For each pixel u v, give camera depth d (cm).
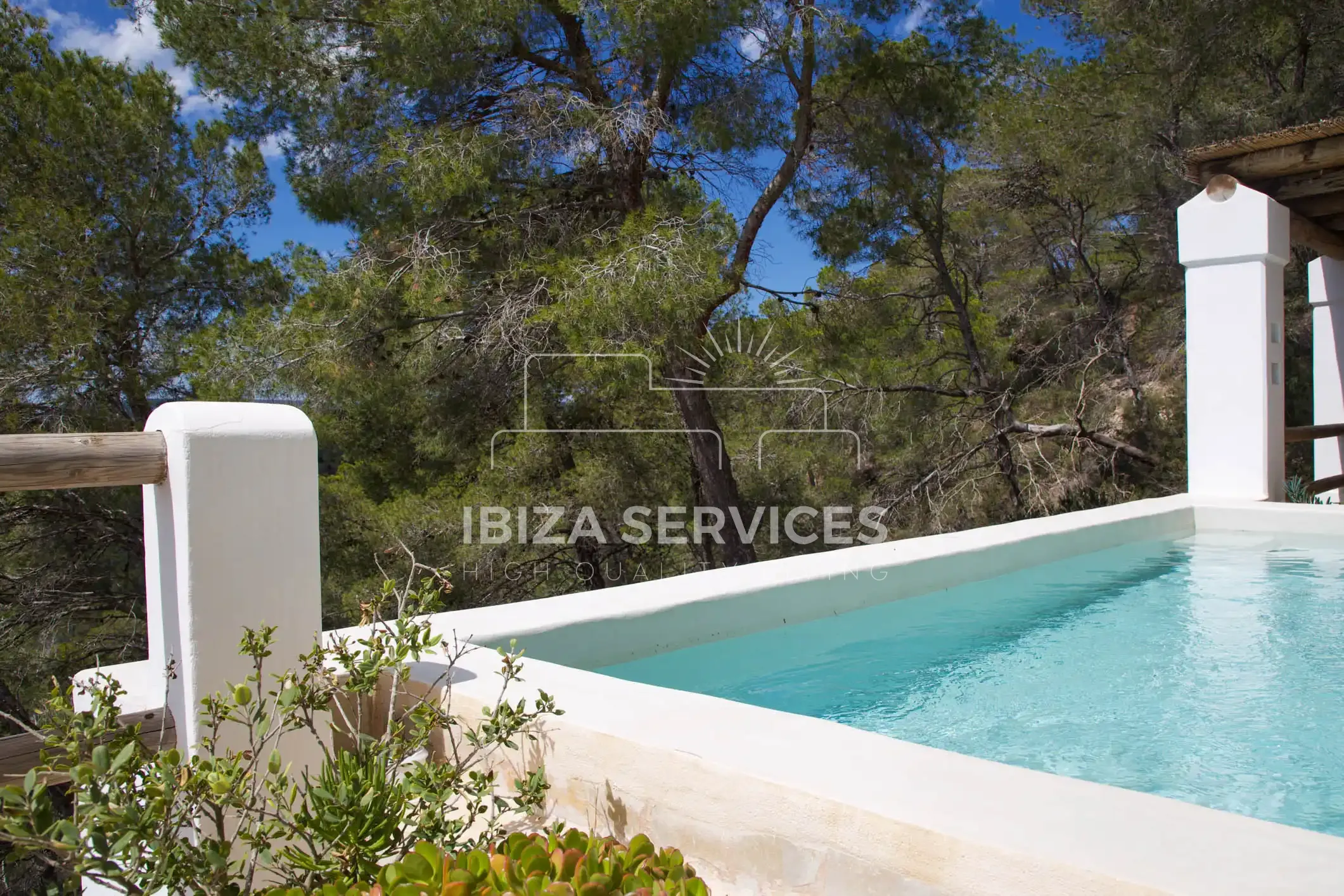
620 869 124
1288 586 395
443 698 184
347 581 732
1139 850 105
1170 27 909
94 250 780
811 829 125
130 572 900
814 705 262
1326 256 749
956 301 1052
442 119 717
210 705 148
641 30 626
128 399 790
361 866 146
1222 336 574
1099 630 335
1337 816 178
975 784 128
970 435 1066
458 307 714
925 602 362
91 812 124
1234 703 249
